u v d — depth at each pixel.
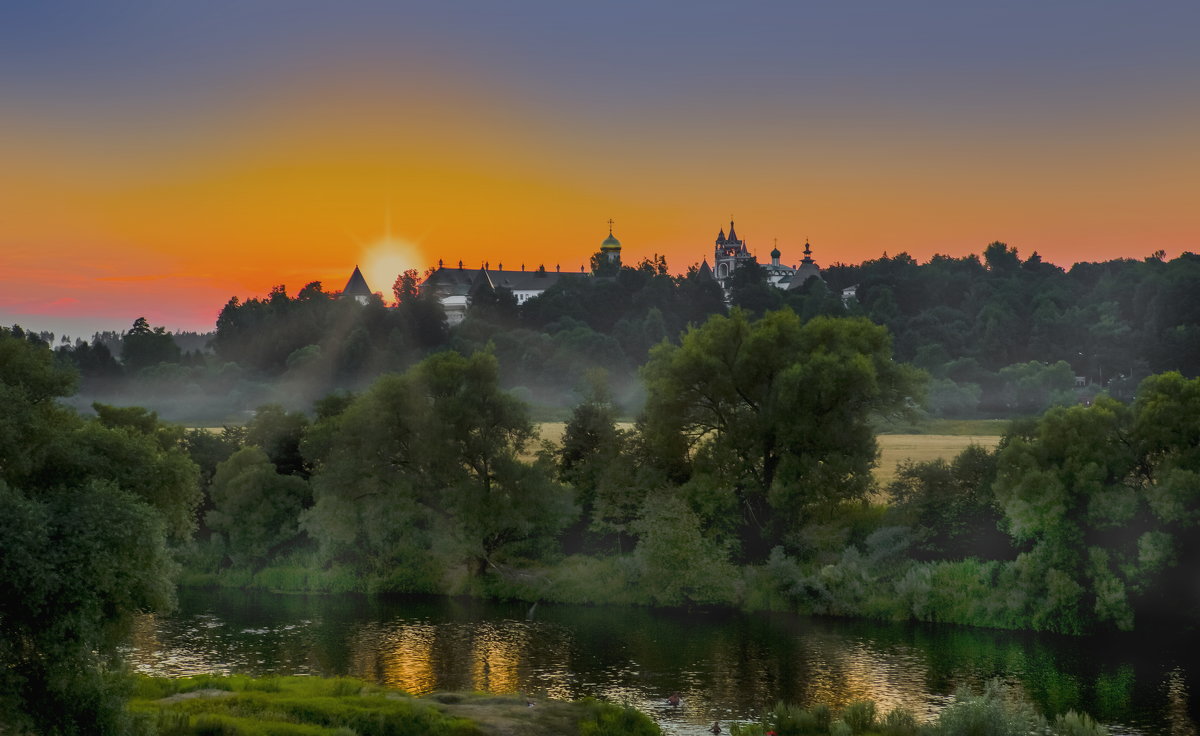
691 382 84.06
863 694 52.94
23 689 34.38
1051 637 63.88
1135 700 51.62
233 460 89.44
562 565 82.81
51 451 37.72
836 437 78.50
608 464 87.06
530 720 45.88
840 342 84.50
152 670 57.56
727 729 47.41
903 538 74.94
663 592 75.38
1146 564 63.28
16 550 32.22
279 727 41.09
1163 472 65.19
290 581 83.25
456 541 80.81
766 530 80.94
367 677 56.38
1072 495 65.75
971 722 42.28
